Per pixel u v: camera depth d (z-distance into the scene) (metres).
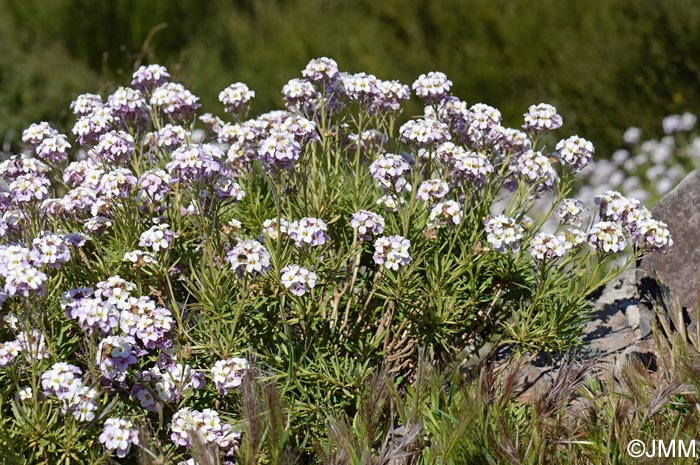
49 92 12.02
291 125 4.76
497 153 5.69
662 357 4.78
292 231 4.55
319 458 4.39
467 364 5.66
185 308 4.98
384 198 4.98
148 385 4.42
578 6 12.93
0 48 13.18
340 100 5.72
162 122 5.77
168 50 14.95
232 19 15.27
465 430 4.07
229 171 5.54
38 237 4.61
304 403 4.57
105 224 4.86
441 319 4.92
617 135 11.85
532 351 5.38
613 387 4.58
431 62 13.48
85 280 4.88
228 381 4.37
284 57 14.26
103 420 4.26
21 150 9.37
